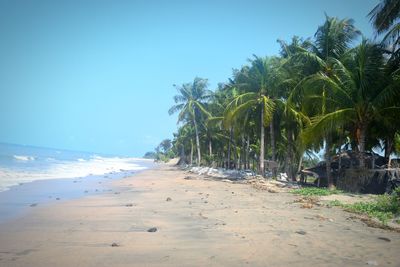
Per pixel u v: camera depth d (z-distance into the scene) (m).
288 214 12.20
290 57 27.28
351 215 12.38
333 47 24.98
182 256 6.86
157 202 14.91
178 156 113.06
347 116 21.83
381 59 21.62
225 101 42.47
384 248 7.69
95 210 12.39
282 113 31.20
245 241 8.12
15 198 14.73
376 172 21.39
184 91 52.91
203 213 12.13
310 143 23.52
